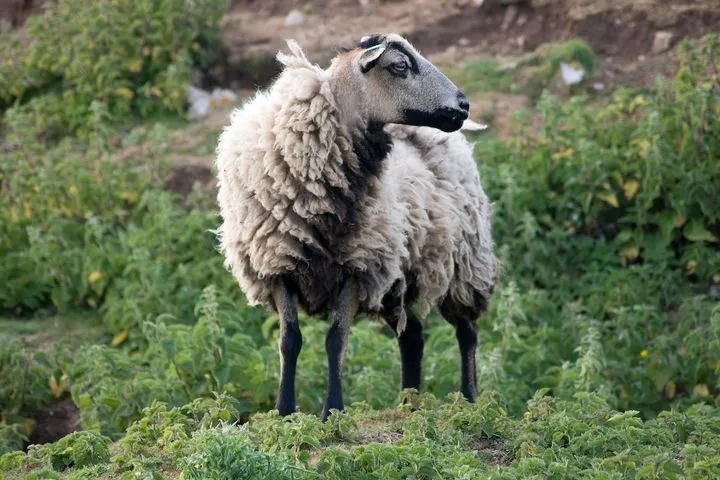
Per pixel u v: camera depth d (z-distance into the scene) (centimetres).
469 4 4697
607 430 1948
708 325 2930
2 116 4403
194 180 3791
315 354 2816
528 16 4562
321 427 1953
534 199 3447
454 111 2152
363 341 2891
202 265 3309
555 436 1950
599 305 3206
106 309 3422
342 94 2119
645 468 1730
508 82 4241
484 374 2647
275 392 2653
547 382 2809
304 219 2072
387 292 2227
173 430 1972
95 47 4322
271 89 2202
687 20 4328
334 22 4753
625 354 2959
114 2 4428
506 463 1922
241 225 2117
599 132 3612
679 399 2820
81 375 2919
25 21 5050
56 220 3531
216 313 2831
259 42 4606
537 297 3186
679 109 3475
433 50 4572
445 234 2306
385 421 2128
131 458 1916
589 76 4200
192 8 4450
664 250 3344
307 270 2088
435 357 2867
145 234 3416
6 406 2908
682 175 3344
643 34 4356
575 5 4484
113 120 4200
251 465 1616
